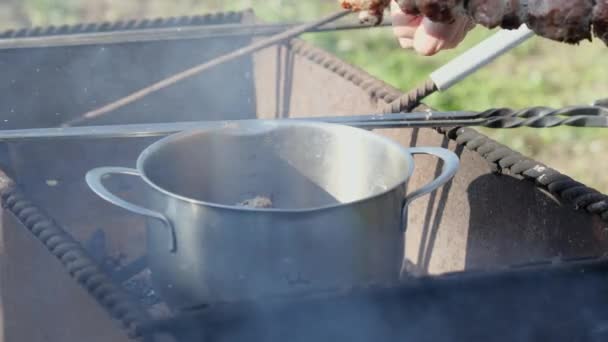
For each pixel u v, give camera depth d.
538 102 4.31
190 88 2.55
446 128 1.90
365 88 2.18
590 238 1.57
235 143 1.66
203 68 2.30
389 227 1.43
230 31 2.40
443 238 1.98
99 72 2.46
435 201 1.99
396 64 4.69
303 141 1.68
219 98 2.59
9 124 2.41
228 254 1.36
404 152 1.56
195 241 1.38
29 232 1.60
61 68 2.42
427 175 2.01
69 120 2.46
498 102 4.32
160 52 2.51
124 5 5.53
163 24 2.59
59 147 2.30
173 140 1.58
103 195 1.42
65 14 5.35
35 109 2.43
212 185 1.66
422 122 1.71
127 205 1.40
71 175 2.32
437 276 1.31
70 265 1.40
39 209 1.60
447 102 4.32
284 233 1.33
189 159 1.62
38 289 1.65
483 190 1.83
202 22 2.62
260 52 2.55
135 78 2.51
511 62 4.80
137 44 2.48
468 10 1.30
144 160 1.50
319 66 2.34
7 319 1.83
